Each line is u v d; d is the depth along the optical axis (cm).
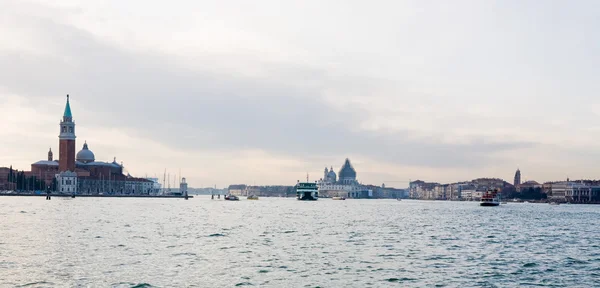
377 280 6025
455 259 7688
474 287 5766
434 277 6256
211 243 9144
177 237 10050
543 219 19675
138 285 5512
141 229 11650
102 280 5712
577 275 6556
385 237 10888
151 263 6819
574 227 15112
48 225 12144
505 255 8250
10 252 7512
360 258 7619
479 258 7844
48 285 5419
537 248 9288
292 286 5650
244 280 5894
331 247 8900
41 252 7556
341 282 5888
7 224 12275
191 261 7044
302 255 7838
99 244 8612
